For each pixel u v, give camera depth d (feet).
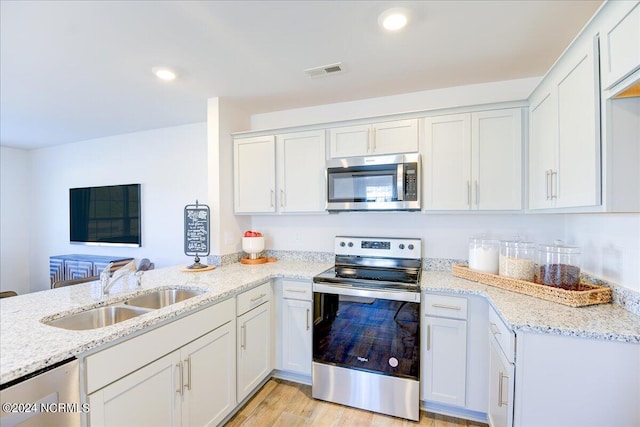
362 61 6.55
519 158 6.54
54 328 4.04
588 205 4.07
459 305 6.22
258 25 5.24
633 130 3.70
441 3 4.69
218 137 8.70
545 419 4.19
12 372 2.98
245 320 6.77
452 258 8.02
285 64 6.68
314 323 7.30
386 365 6.61
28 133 12.42
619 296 4.84
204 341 5.55
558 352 4.12
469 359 6.20
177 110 9.70
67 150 14.15
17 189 15.03
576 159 4.38
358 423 6.40
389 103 8.58
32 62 6.48
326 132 8.21
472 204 6.90
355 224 8.98
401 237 8.48
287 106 9.43
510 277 6.16
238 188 9.20
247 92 8.26
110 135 12.82
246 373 6.81
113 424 3.95
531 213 6.46
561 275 5.39
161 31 5.39
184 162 11.50
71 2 4.56
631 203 3.71
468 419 6.45
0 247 14.55
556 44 5.87
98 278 7.63
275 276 7.72
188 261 11.46
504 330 4.77
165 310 4.81
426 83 7.72
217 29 5.34
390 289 6.50
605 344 3.93
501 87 7.58
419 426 6.28
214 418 5.80
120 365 4.05
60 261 12.86
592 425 4.02
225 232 8.95
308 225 9.53
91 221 13.52
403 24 5.23
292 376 8.00
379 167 7.45
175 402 4.91
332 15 4.98
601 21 3.76
